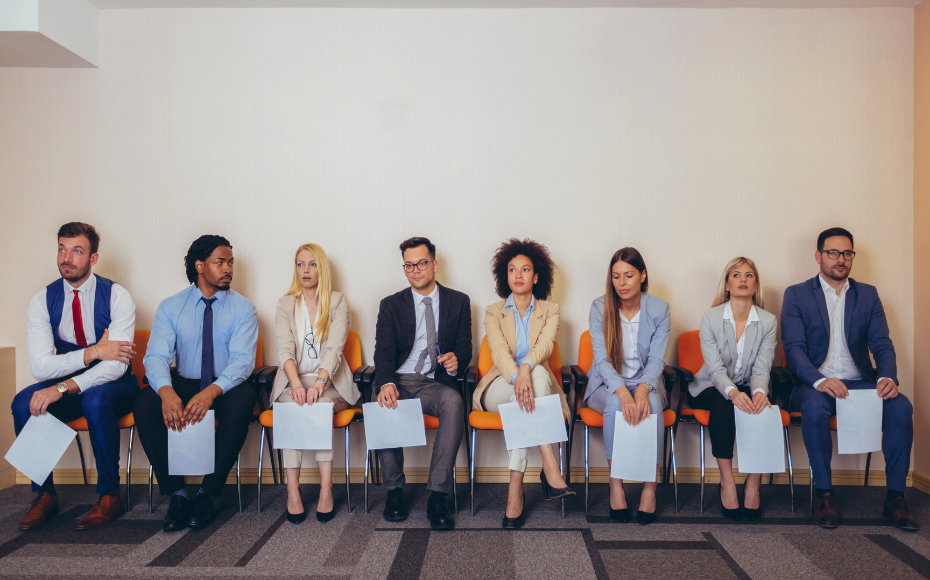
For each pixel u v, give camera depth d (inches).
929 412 110.2
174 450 90.5
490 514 96.3
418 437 92.6
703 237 117.5
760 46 117.4
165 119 120.3
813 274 116.7
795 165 117.0
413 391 99.6
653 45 118.0
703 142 117.6
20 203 120.2
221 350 103.0
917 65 114.2
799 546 82.6
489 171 119.0
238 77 120.0
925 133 112.0
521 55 119.0
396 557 79.1
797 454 115.6
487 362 106.7
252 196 120.0
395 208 119.5
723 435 93.4
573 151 118.5
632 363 100.9
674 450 106.6
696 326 117.7
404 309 105.1
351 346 111.4
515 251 110.0
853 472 114.7
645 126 118.0
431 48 119.5
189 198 120.2
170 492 91.0
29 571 75.2
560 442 96.2
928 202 111.0
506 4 117.5
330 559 78.5
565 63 118.5
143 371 110.7
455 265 119.1
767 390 95.0
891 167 115.8
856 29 116.3
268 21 120.0
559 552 80.6
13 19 103.3
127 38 120.0
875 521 92.8
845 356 103.4
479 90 119.0
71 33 112.0
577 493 108.0
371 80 119.6
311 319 105.3
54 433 92.2
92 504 103.3
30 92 120.0
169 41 120.1
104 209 120.3
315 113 120.0
